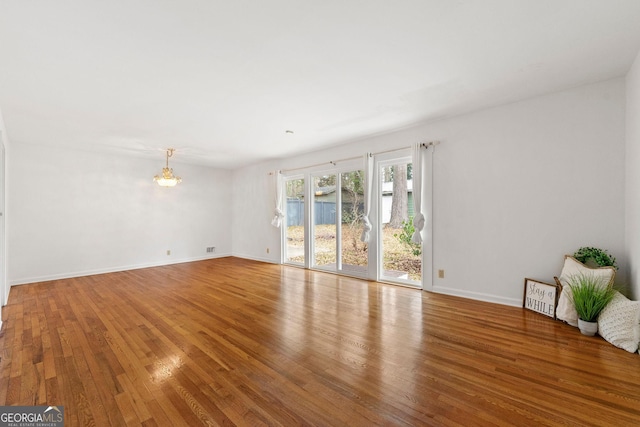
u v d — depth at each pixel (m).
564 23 1.92
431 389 1.81
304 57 2.30
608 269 2.56
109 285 4.54
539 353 2.23
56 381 1.92
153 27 1.90
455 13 1.80
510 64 2.45
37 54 2.19
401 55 2.29
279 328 2.79
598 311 2.51
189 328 2.81
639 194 2.32
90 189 5.43
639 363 2.07
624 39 2.10
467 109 3.49
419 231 3.97
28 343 2.50
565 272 2.88
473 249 3.61
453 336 2.56
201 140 4.75
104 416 1.59
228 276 5.13
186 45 2.11
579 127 2.92
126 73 2.51
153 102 3.14
